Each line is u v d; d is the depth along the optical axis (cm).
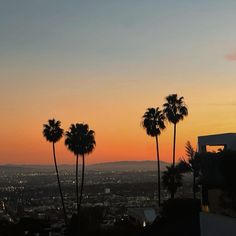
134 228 3575
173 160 4731
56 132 5472
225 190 1571
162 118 4903
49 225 4988
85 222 4250
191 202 2936
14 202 12838
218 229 1584
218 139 1673
